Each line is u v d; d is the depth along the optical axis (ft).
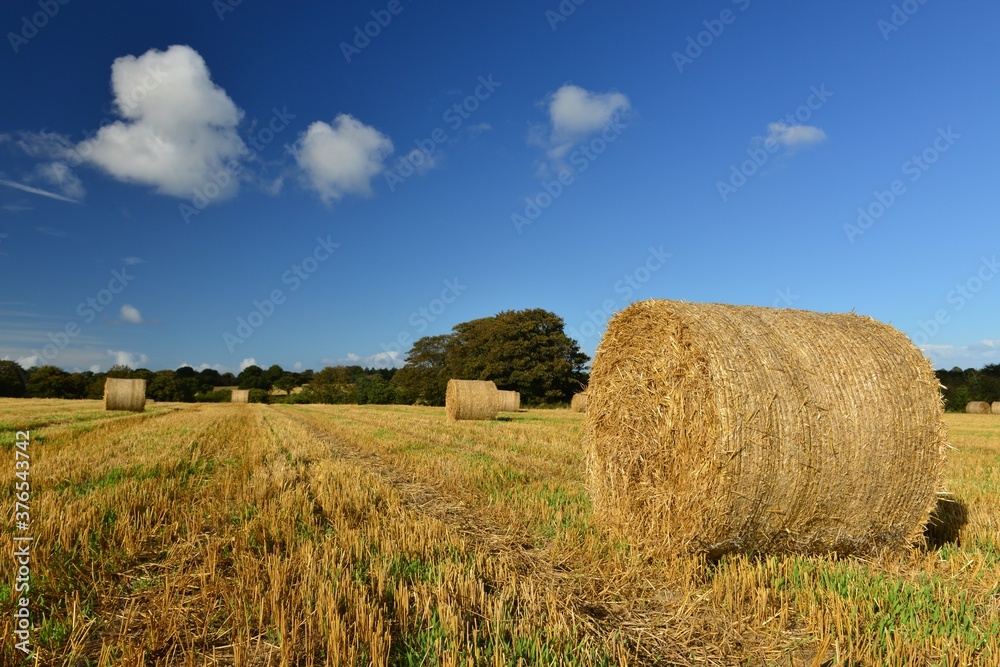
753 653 12.27
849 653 11.65
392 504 23.38
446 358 204.13
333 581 14.29
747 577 15.39
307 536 18.57
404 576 15.24
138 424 63.98
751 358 17.83
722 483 17.08
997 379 182.29
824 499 17.60
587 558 17.66
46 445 40.63
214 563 15.81
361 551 16.99
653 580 16.60
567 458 37.78
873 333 19.92
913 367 19.07
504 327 163.22
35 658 11.17
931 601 14.28
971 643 12.06
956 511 22.68
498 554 17.56
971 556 17.75
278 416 89.10
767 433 17.21
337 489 25.71
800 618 13.70
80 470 29.37
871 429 17.87
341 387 214.69
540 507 23.58
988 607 14.10
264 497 24.07
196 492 25.26
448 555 17.21
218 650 11.83
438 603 13.19
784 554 17.66
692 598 14.93
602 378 23.75
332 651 11.10
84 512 20.15
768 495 17.26
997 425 87.92
